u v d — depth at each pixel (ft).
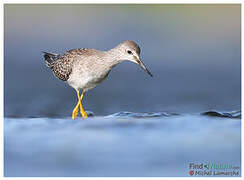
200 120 32.94
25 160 24.68
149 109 48.60
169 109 48.42
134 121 32.37
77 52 42.91
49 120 34.12
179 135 28.68
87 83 42.22
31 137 28.50
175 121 32.42
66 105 50.75
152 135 28.60
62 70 43.19
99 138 27.94
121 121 32.55
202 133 28.99
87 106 50.72
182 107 49.65
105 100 52.90
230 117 36.65
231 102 52.65
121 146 26.45
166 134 28.96
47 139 27.84
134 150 25.88
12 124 32.12
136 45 40.29
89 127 30.78
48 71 63.05
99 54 41.52
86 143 27.04
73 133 29.19
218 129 30.14
